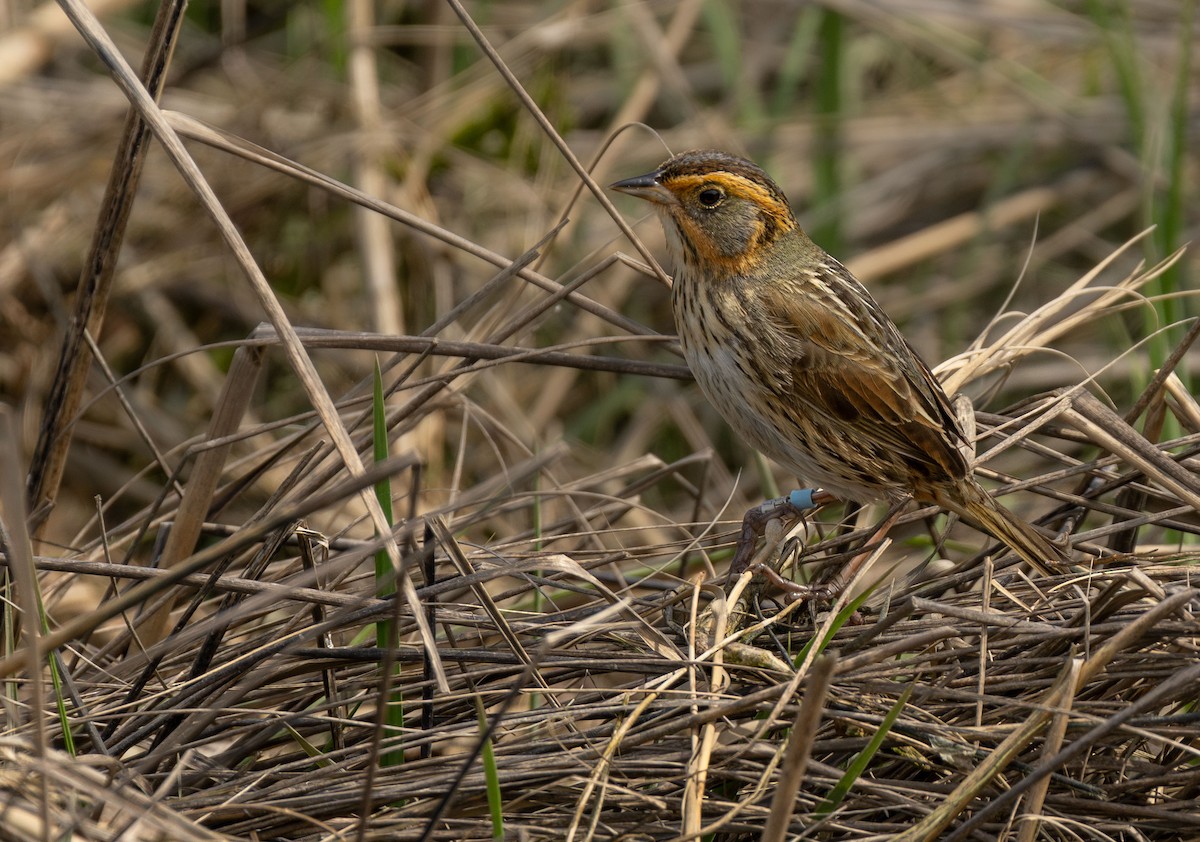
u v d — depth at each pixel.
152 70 9.70
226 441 9.64
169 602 9.73
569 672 8.87
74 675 9.53
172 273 16.19
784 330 10.30
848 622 9.34
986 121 18.69
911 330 16.95
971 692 8.24
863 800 7.93
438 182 16.98
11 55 16.17
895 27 18.30
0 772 7.65
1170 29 19.06
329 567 7.42
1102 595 8.48
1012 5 18.61
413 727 9.04
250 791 8.16
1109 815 7.95
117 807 7.41
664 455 15.79
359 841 7.11
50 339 15.46
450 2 10.21
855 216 18.20
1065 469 10.55
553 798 8.00
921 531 12.54
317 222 16.50
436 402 11.27
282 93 16.80
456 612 9.44
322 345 9.90
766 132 18.05
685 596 9.32
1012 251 17.67
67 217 16.20
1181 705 8.38
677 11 19.47
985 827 7.95
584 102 19.17
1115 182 18.08
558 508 13.64
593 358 10.58
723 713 7.81
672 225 10.56
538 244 10.24
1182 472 9.73
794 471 10.74
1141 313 16.09
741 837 7.98
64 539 14.28
